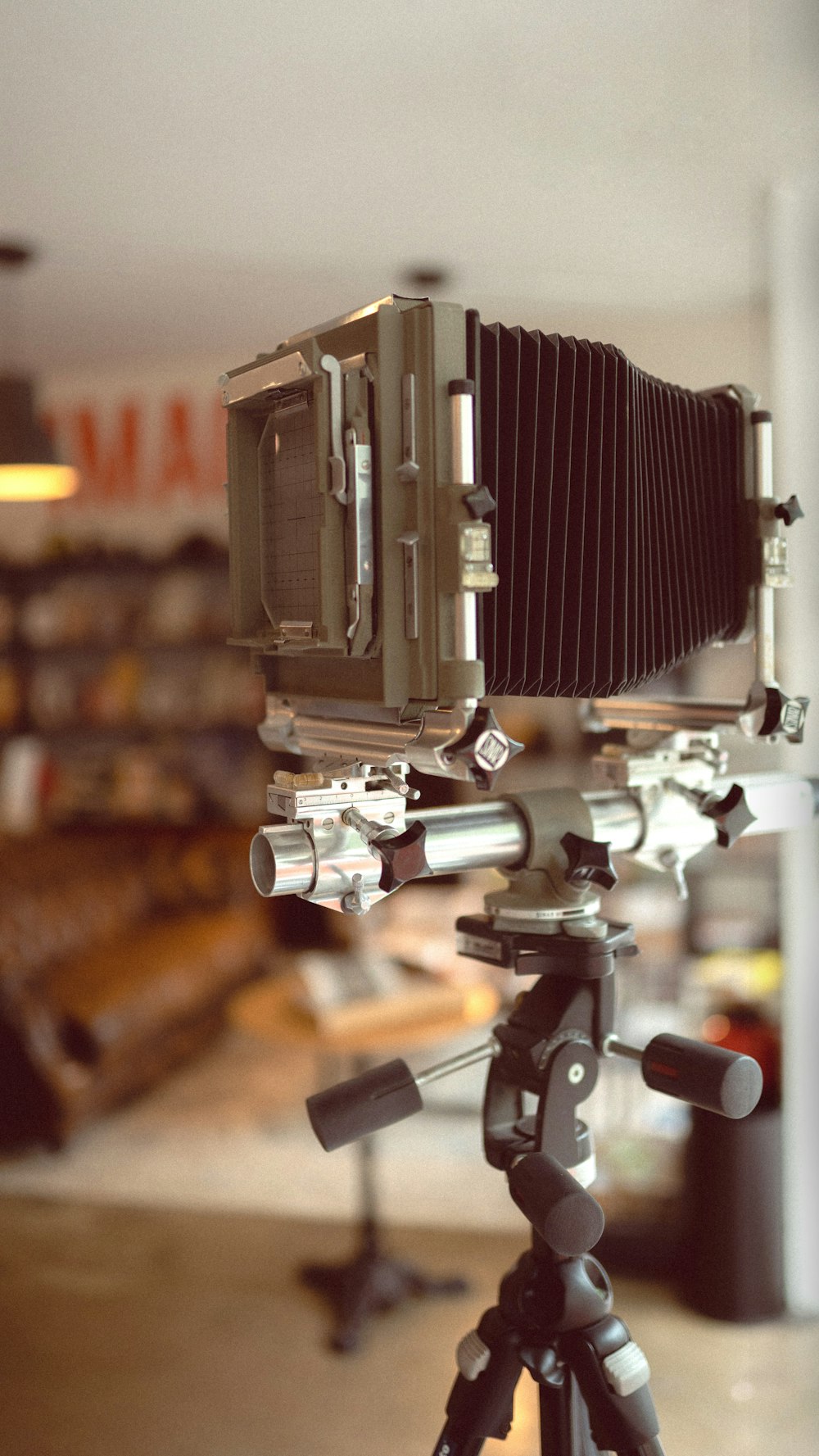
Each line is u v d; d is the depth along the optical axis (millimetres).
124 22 2166
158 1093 4309
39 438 3797
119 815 5785
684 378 4766
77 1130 3781
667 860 1201
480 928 1092
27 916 4324
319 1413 2377
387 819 1030
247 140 2736
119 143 2746
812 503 2672
